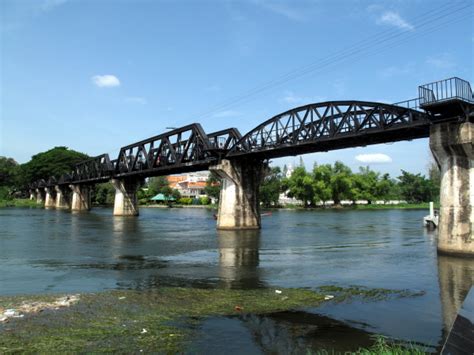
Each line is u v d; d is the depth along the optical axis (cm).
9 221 6575
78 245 3441
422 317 1376
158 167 6700
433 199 17038
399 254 2906
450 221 2809
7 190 16188
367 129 3469
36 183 15025
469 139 2669
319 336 1177
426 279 2002
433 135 2861
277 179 14762
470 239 2714
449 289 1783
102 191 15312
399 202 17188
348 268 2317
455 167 2791
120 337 1130
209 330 1206
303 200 14175
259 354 1041
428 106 2745
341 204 15750
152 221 7062
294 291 1706
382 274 2130
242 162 5234
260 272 2183
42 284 1861
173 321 1283
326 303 1524
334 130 3778
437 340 1166
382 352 927
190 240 3878
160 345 1079
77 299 1533
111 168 8719
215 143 5381
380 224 6247
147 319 1294
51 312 1352
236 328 1229
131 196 8781
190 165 5659
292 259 2678
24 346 1052
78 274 2116
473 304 560
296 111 4219
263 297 1595
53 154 14550
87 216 8331
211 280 1956
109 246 3381
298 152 4588
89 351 1027
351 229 5281
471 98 2716
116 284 1858
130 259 2669
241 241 3822
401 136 3556
